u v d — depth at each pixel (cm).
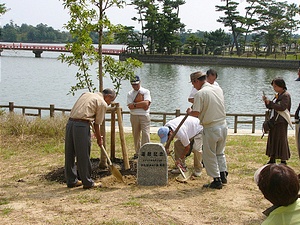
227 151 855
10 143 916
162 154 595
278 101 666
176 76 4728
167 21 7206
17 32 15362
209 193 556
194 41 7412
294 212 228
